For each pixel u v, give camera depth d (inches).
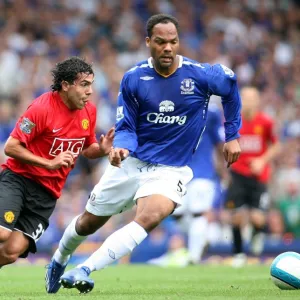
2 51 2785.4
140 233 908.0
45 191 985.5
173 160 966.4
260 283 1147.9
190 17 3353.8
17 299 861.8
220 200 2101.4
